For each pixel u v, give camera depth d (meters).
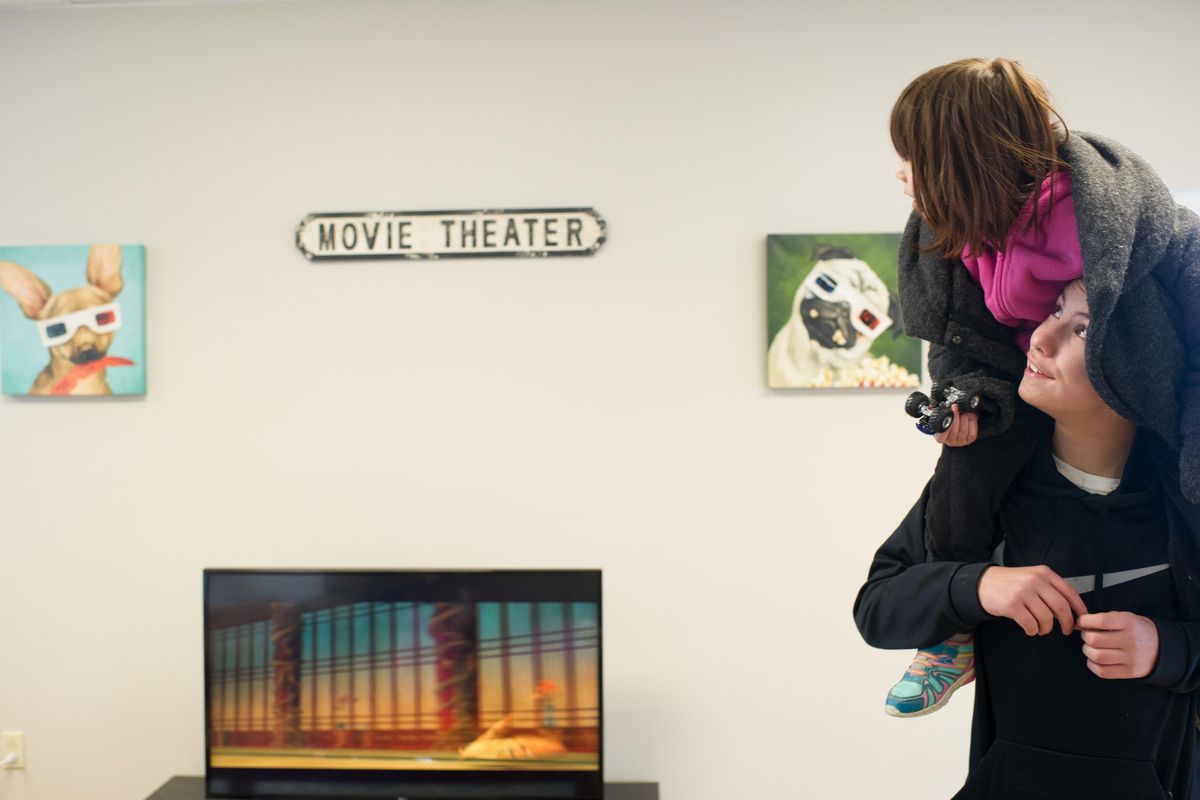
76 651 2.65
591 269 2.56
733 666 2.56
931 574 0.84
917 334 0.86
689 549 2.56
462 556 2.59
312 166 2.60
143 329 2.60
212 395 2.62
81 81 2.63
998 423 0.83
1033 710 0.83
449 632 2.28
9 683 2.67
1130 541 0.80
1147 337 0.69
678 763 2.56
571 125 2.55
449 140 2.57
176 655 2.63
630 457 2.56
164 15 2.62
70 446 2.65
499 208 2.56
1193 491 0.68
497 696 2.27
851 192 2.52
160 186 2.62
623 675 2.57
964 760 2.53
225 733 2.34
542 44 2.55
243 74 2.61
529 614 2.26
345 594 2.30
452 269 2.57
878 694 2.54
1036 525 0.84
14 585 2.66
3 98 2.64
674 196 2.54
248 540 2.62
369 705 2.30
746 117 2.53
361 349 2.59
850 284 2.49
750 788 2.56
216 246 2.61
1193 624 0.76
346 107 2.59
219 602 2.33
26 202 2.64
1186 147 2.50
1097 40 2.49
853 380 2.49
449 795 2.29
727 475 2.55
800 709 2.55
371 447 2.60
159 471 2.63
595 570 2.25
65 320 2.60
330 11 2.59
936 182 0.74
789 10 2.52
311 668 2.31
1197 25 2.48
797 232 2.53
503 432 2.58
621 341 2.56
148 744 2.64
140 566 2.64
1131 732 0.79
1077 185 0.70
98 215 2.63
